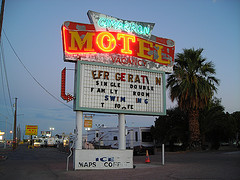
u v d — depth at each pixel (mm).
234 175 10844
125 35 17328
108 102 15953
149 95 17328
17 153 38562
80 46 15859
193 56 29312
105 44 16562
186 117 32500
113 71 16484
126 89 16625
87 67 15812
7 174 12812
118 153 15289
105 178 11008
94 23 16531
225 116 30859
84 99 15359
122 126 16438
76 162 14492
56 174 12609
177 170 13219
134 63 17266
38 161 22469
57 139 76750
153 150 31953
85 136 39969
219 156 21406
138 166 16000
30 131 76750
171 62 18797
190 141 28984
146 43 18062
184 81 27734
